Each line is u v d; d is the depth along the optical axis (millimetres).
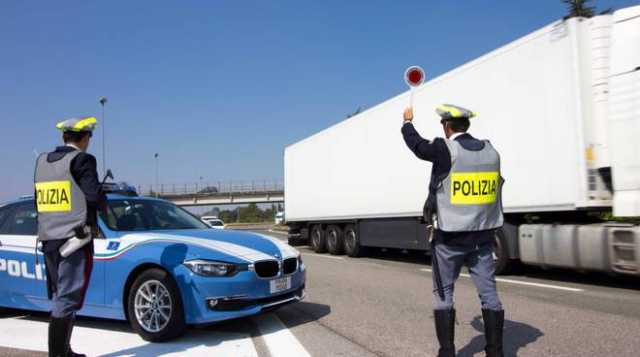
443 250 3877
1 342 5258
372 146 13297
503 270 9414
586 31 7895
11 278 6191
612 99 7473
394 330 5512
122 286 5355
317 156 16312
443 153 3805
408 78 7039
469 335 5191
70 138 4441
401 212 12148
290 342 5082
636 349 4602
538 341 4902
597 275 9203
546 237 8445
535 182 8547
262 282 5285
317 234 16672
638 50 7188
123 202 6352
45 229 4262
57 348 4262
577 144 7770
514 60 8945
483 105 9664
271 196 62906
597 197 7699
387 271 10828
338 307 6809
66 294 4246
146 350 4871
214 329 5676
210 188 62781
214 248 5297
